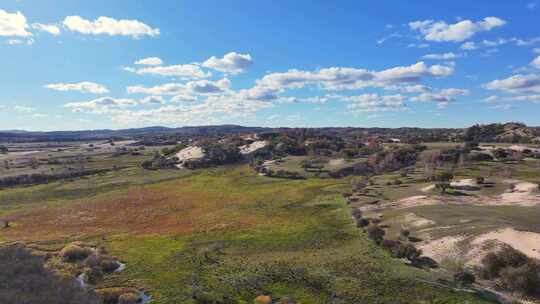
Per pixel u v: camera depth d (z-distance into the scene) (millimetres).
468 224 46500
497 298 30469
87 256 48625
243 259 45594
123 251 51625
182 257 47781
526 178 79375
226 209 79750
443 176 81500
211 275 40594
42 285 36188
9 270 39406
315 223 62375
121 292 36531
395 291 33469
